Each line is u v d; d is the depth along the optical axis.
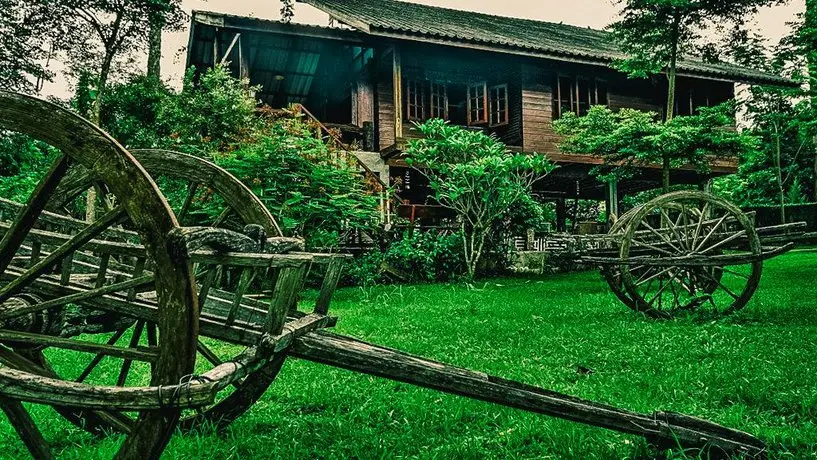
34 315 2.95
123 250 2.84
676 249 8.60
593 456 3.15
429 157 14.66
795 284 11.77
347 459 3.28
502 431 3.66
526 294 11.35
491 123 20.64
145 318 2.89
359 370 2.88
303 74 22.17
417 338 6.74
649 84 22.08
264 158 10.46
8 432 3.62
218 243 2.46
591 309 9.05
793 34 16.23
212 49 19.72
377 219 12.40
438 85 19.97
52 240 2.94
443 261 14.53
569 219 27.84
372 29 16.69
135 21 16.09
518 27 24.86
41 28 15.84
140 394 2.13
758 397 4.12
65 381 2.17
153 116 15.69
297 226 10.77
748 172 28.61
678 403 4.17
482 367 5.29
